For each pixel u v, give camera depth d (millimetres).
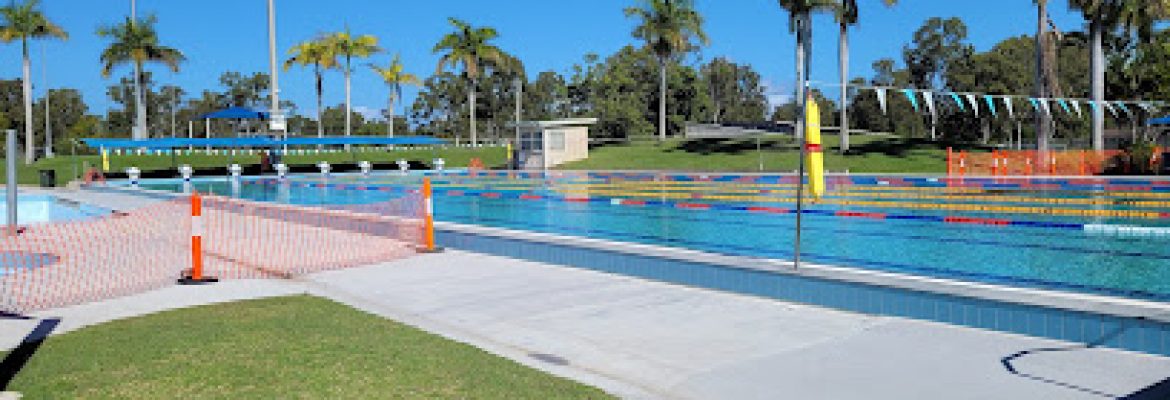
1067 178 22812
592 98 60062
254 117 39406
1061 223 13281
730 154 37500
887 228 13531
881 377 4809
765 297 7344
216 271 9141
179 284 8234
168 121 78625
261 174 35625
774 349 5500
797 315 6562
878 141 38062
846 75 34812
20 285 8234
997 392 4465
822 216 15500
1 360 5219
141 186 28953
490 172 37062
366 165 35969
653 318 6516
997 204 16672
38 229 13633
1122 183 21609
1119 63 43938
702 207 17891
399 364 4926
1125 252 10586
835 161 32375
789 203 18219
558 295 7527
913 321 6262
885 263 10086
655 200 19812
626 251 8664
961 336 5754
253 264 9641
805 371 4969
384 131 79375
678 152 39875
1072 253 10555
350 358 5047
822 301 6934
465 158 44750
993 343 5543
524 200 21234
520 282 8242
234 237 12203
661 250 8711
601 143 48062
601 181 28266
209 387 4434
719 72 79625
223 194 25594
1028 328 5758
